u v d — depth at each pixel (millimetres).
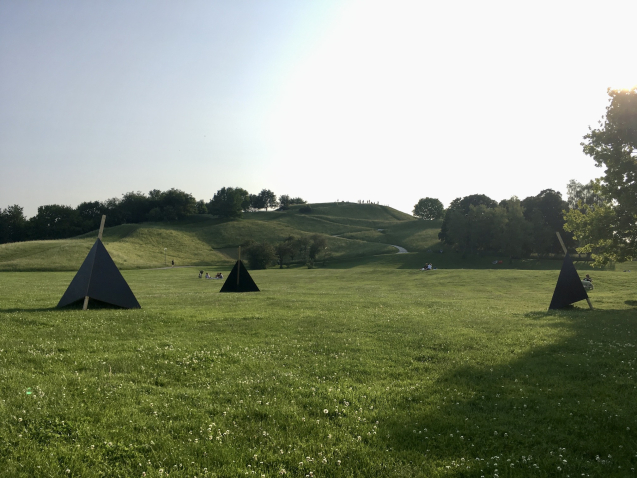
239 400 9680
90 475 6555
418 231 182375
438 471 7094
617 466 7422
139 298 29578
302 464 7094
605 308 29172
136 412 8703
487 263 111125
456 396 10469
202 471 6801
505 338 16812
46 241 118812
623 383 11375
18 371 10539
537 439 8336
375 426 8656
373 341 15852
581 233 35750
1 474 6305
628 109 30719
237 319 19672
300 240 128250
